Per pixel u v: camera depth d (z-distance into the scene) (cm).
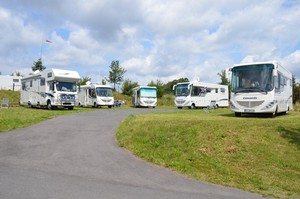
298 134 1211
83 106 4338
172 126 1338
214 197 668
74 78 3055
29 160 959
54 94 2950
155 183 760
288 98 2269
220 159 1013
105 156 1039
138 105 4231
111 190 680
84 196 629
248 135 1198
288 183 828
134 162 975
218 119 1509
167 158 1023
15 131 1533
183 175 855
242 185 788
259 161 998
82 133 1488
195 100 3619
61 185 703
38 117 2041
